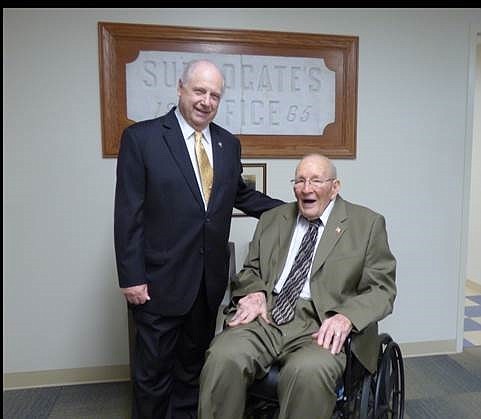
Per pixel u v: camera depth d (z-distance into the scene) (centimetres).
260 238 185
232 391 144
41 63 210
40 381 229
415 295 258
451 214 257
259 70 228
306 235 173
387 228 251
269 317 164
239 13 224
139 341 167
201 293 170
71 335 229
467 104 250
